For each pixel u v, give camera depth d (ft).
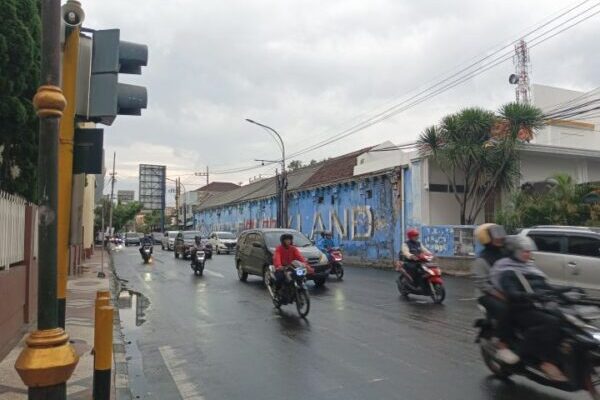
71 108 19.03
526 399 18.06
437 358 23.82
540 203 59.98
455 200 79.92
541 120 68.95
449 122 70.08
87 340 27.89
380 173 88.58
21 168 34.42
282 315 36.47
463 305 40.11
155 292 50.90
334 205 105.50
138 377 22.17
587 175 81.20
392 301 42.52
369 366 22.76
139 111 20.15
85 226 108.47
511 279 18.61
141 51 20.04
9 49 27.73
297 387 20.13
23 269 30.09
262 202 152.25
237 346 27.30
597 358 15.81
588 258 36.78
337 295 46.50
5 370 21.61
